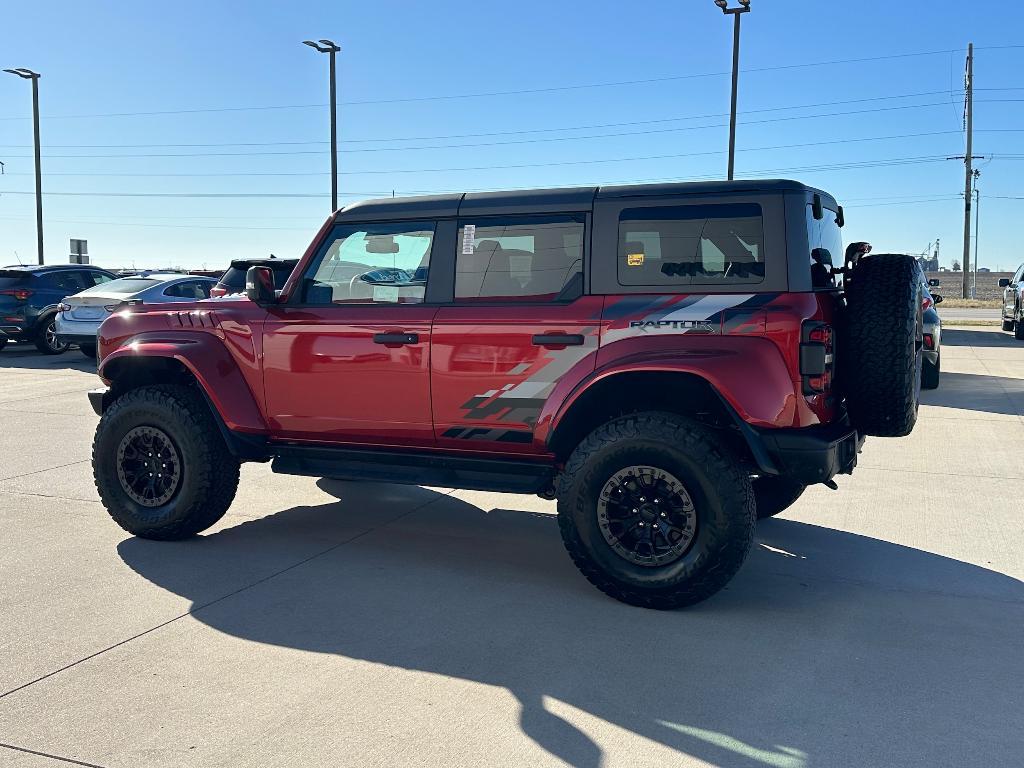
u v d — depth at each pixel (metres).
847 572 4.61
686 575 3.95
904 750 2.85
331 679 3.35
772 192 3.99
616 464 4.04
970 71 42.09
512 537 5.30
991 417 9.15
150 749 2.84
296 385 4.86
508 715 3.07
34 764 2.75
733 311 3.95
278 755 2.81
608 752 2.83
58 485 6.43
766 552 4.95
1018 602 4.18
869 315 4.11
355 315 4.74
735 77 24.28
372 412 4.71
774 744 2.89
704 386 4.03
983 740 2.92
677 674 3.40
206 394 5.00
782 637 3.77
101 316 14.29
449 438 4.59
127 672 3.40
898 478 6.63
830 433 3.96
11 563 4.71
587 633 3.81
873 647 3.67
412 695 3.22
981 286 69.12
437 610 4.07
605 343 4.16
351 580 4.48
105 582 4.42
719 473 3.88
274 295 4.91
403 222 4.72
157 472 5.09
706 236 4.09
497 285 4.48
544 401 4.29
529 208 4.42
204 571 4.61
